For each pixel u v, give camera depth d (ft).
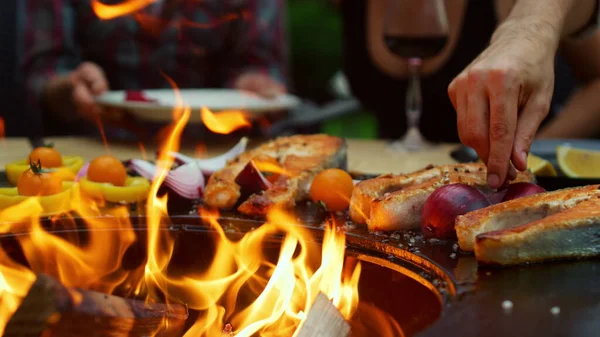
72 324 3.77
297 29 11.55
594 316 3.38
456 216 3.96
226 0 7.52
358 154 5.61
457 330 3.22
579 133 6.45
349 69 7.20
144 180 4.58
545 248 3.74
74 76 6.38
